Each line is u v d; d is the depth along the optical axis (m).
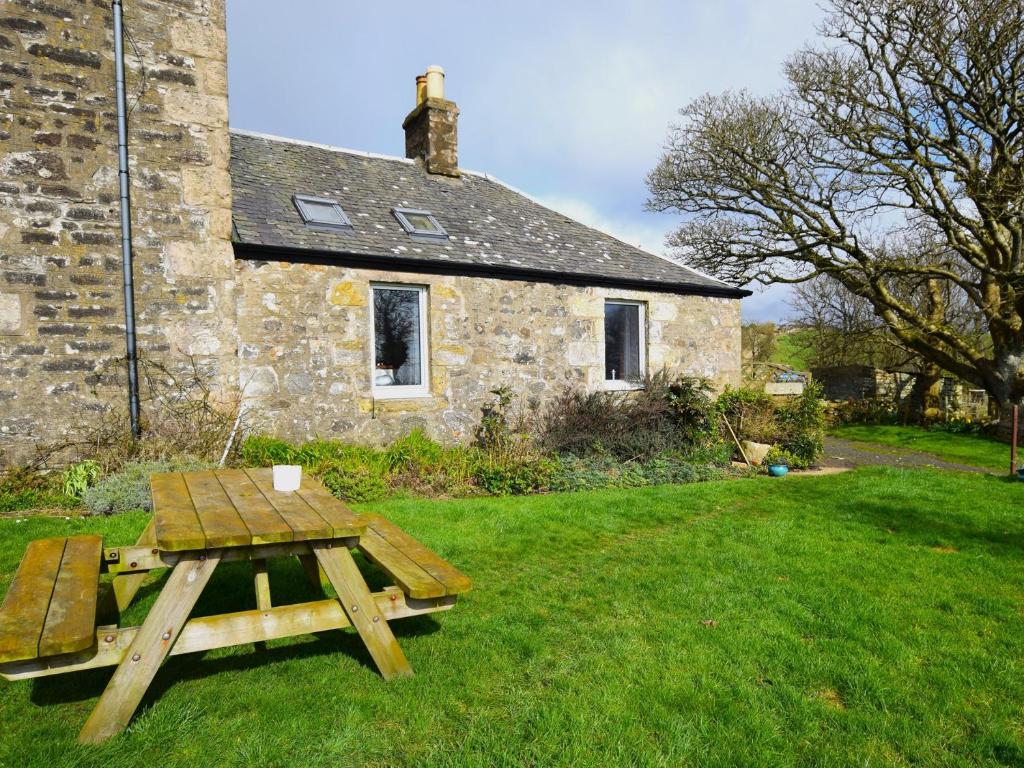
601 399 9.21
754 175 15.16
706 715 2.40
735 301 11.15
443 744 2.18
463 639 2.99
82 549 2.93
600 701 2.45
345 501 5.86
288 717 2.30
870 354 20.73
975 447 13.23
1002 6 10.58
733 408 10.39
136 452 5.82
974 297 13.36
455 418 8.18
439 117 10.37
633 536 4.98
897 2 11.46
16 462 5.57
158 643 2.22
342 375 7.29
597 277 9.23
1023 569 4.31
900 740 2.29
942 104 11.97
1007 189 11.62
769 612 3.41
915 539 5.03
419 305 8.10
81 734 2.11
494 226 9.48
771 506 6.23
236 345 6.62
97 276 5.87
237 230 6.78
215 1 6.36
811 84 12.90
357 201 8.53
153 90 6.09
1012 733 2.36
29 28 5.54
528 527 5.04
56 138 5.67
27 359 5.61
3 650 1.89
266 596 2.71
